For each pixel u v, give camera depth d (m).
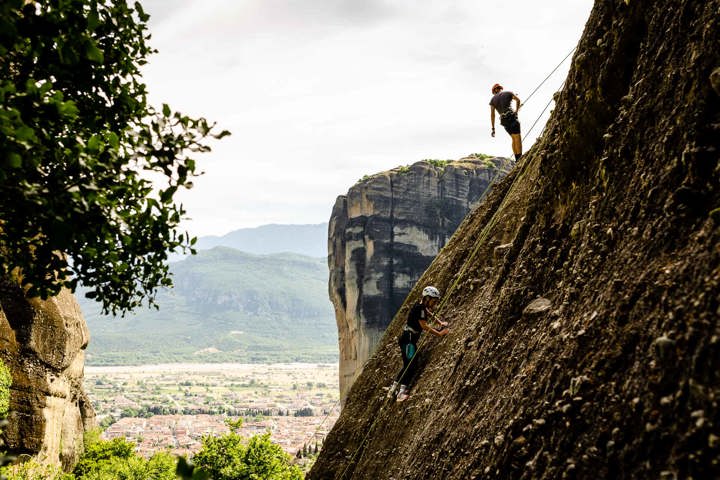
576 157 6.25
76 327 26.00
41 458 22.16
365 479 9.45
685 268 3.72
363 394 12.77
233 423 32.22
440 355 9.45
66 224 4.54
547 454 4.06
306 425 199.12
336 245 86.56
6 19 3.82
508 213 10.40
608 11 6.10
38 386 22.31
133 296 6.02
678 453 3.04
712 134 4.03
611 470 3.47
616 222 4.99
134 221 5.48
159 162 5.13
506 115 12.48
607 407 3.75
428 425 7.57
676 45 4.80
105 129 5.96
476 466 5.04
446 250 13.77
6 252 5.44
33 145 4.21
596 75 5.98
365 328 77.69
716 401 2.96
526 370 5.20
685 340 3.35
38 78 5.21
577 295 5.10
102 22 5.41
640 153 4.93
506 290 6.90
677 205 4.12
